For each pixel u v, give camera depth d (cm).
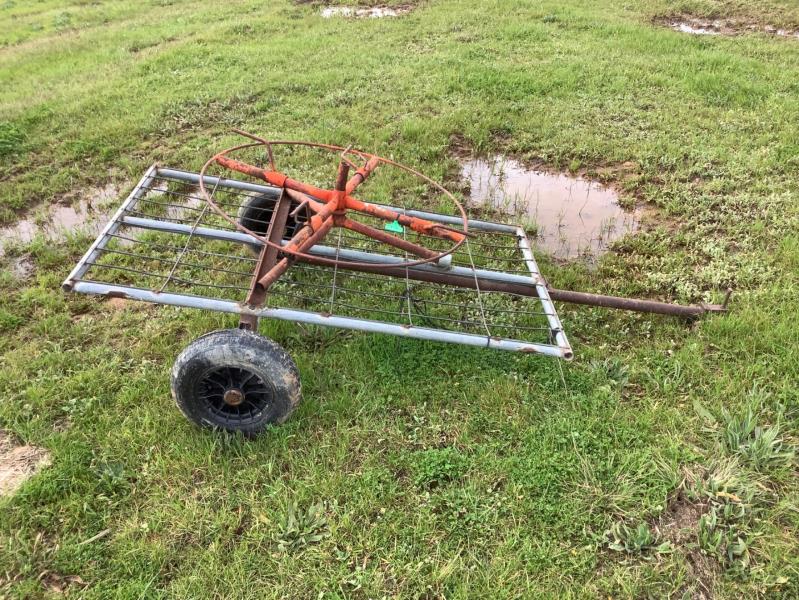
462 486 324
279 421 329
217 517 297
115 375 374
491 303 451
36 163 631
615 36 1014
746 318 434
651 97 789
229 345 300
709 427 361
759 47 966
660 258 518
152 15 1251
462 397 373
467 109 745
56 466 316
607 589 283
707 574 294
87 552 281
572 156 677
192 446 329
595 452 343
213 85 805
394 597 273
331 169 613
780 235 533
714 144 679
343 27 1069
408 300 389
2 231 527
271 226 389
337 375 380
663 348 418
